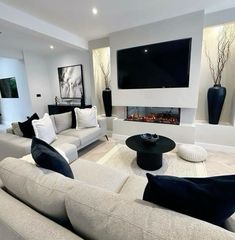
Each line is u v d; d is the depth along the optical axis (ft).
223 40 9.89
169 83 10.36
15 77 17.70
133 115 12.91
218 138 10.05
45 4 7.50
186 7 8.38
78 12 8.41
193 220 1.94
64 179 3.00
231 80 10.06
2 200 2.88
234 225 2.72
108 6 7.95
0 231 2.61
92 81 14.02
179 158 8.96
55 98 18.56
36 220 2.40
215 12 8.90
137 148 7.34
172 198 2.27
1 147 8.22
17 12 7.90
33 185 2.99
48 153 3.79
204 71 10.62
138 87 11.39
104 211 2.13
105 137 12.98
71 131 10.18
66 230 2.27
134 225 1.90
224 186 2.25
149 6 8.13
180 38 9.47
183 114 10.80
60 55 17.26
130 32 10.78
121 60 11.53
